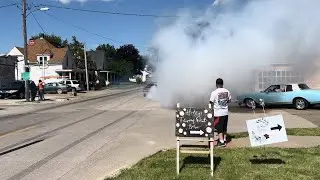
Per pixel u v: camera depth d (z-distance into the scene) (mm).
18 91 40969
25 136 14523
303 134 13195
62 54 70062
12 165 9867
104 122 18484
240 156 9953
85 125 17438
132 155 10875
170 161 9586
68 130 15898
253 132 9055
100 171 9195
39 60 68875
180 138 8547
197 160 9617
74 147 12164
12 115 23094
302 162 9180
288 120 17766
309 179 7859
